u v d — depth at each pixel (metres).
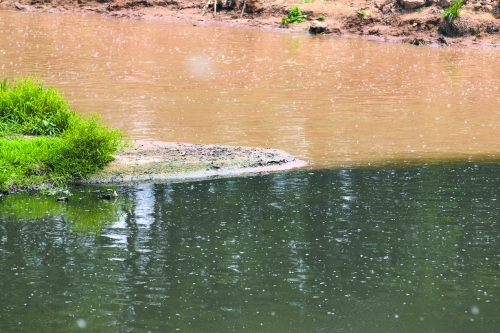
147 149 23.34
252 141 25.55
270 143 25.31
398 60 48.09
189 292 13.66
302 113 30.86
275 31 64.75
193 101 33.00
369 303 13.27
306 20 66.44
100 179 21.00
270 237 16.41
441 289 13.85
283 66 44.66
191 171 21.59
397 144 25.55
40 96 25.00
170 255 15.41
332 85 38.31
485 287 13.95
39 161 21.33
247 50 51.75
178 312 12.86
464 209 18.41
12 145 21.81
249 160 22.48
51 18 70.75
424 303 13.27
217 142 25.30
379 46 55.59
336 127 28.23
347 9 64.88
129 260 15.16
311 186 20.25
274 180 20.89
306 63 46.09
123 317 12.66
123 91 34.97
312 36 61.56
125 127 27.34
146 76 39.69
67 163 21.25
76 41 53.91
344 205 18.62
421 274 14.50
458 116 31.00
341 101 33.88
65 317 12.65
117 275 14.39
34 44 51.34
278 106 32.31
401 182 20.73
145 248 15.81
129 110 30.58
